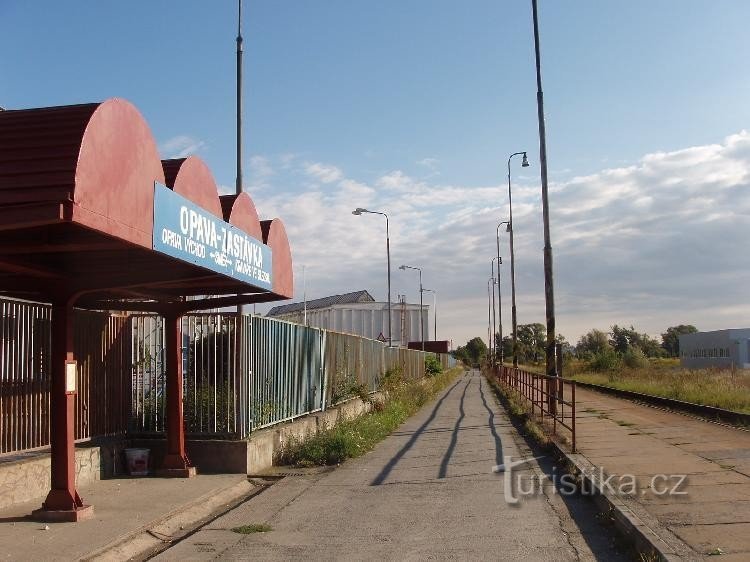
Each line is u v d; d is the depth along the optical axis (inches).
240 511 390.6
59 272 343.3
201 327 518.0
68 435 350.0
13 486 369.7
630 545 290.7
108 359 488.7
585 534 318.3
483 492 421.4
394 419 856.3
